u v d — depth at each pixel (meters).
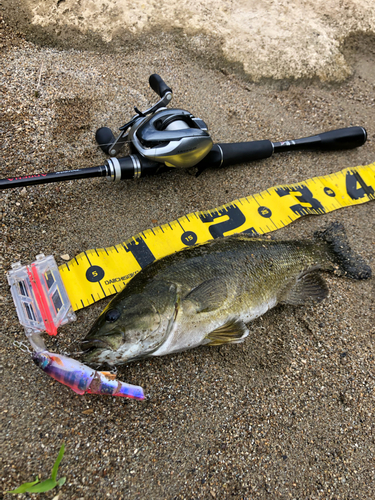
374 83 0.61
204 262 0.34
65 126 0.47
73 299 0.36
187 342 0.32
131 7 0.58
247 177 0.48
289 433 0.33
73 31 0.54
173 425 0.32
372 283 0.41
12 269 0.36
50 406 0.31
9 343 0.33
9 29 0.53
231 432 0.32
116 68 0.53
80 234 0.40
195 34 0.59
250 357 0.36
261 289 0.36
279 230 0.44
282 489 0.30
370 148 0.54
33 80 0.49
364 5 0.66
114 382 0.31
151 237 0.41
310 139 0.49
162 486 0.29
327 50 0.61
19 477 0.28
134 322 0.30
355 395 0.35
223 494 0.30
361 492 0.31
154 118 0.40
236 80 0.57
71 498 0.28
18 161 0.43
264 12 0.63
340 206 0.47
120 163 0.40
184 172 0.47
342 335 0.38
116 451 0.30
